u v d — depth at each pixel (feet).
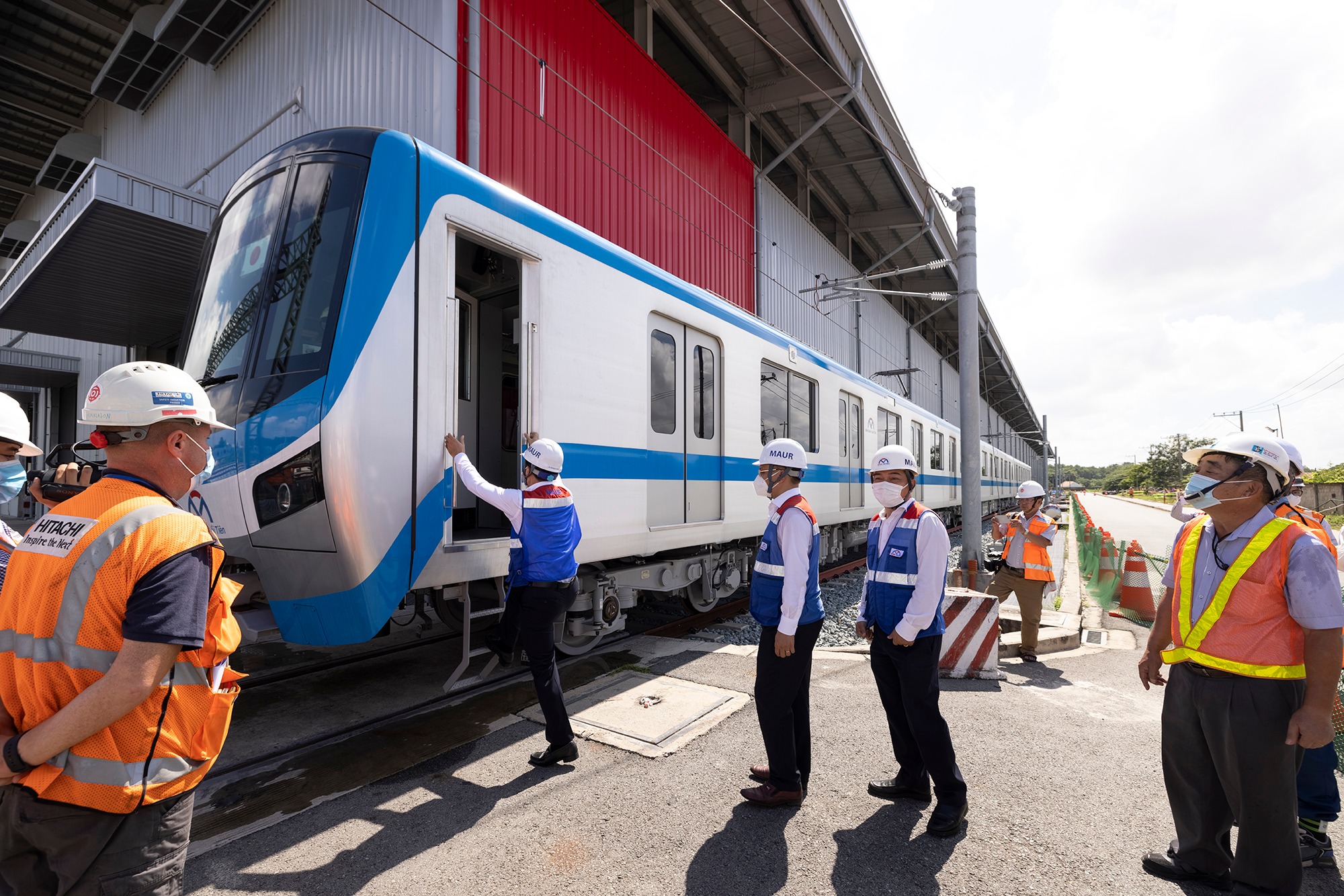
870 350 76.95
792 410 26.07
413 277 11.30
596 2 35.06
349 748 11.37
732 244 48.55
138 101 46.55
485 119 28.25
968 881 7.69
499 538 13.06
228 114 38.06
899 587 9.27
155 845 4.32
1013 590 18.40
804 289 58.13
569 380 14.49
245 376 11.39
